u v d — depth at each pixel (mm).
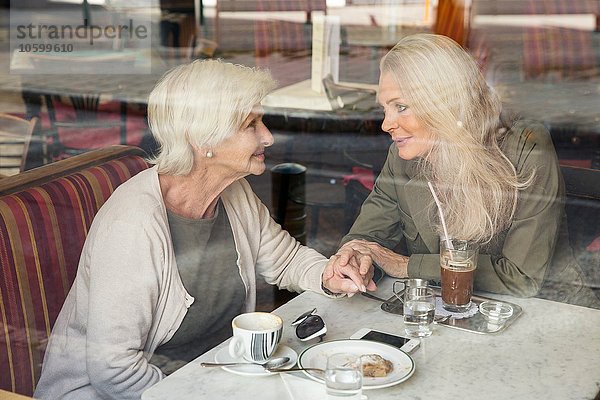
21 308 1075
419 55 1336
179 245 1173
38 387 1083
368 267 1189
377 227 1370
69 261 1116
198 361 923
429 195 1311
